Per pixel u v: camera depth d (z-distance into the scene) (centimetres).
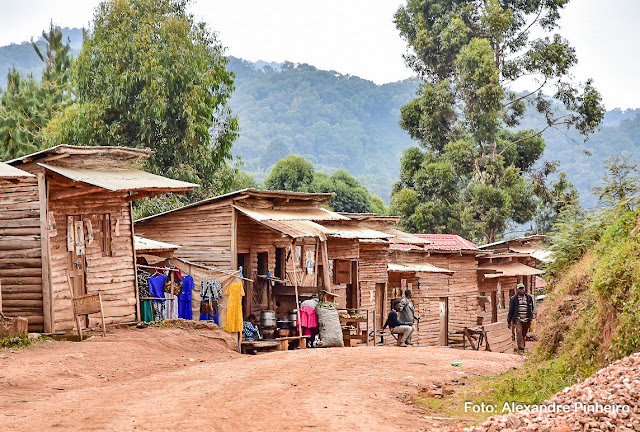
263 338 2645
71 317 2112
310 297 2795
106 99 4162
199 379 1470
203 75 4319
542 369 1516
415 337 3688
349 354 1966
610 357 1290
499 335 3856
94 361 1672
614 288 1379
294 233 2567
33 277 2017
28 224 2025
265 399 1205
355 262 3269
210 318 2525
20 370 1456
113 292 2308
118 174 2308
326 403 1172
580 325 1509
